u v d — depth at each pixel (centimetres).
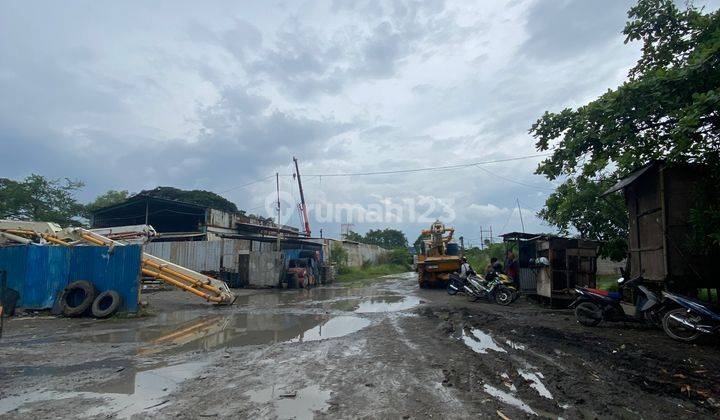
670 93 732
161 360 638
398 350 690
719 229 732
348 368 582
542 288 1352
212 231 2914
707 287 834
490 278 1436
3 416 415
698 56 705
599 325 904
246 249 2684
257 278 2347
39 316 1141
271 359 638
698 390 476
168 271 1419
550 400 446
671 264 824
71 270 1214
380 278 3419
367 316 1105
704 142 798
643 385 493
